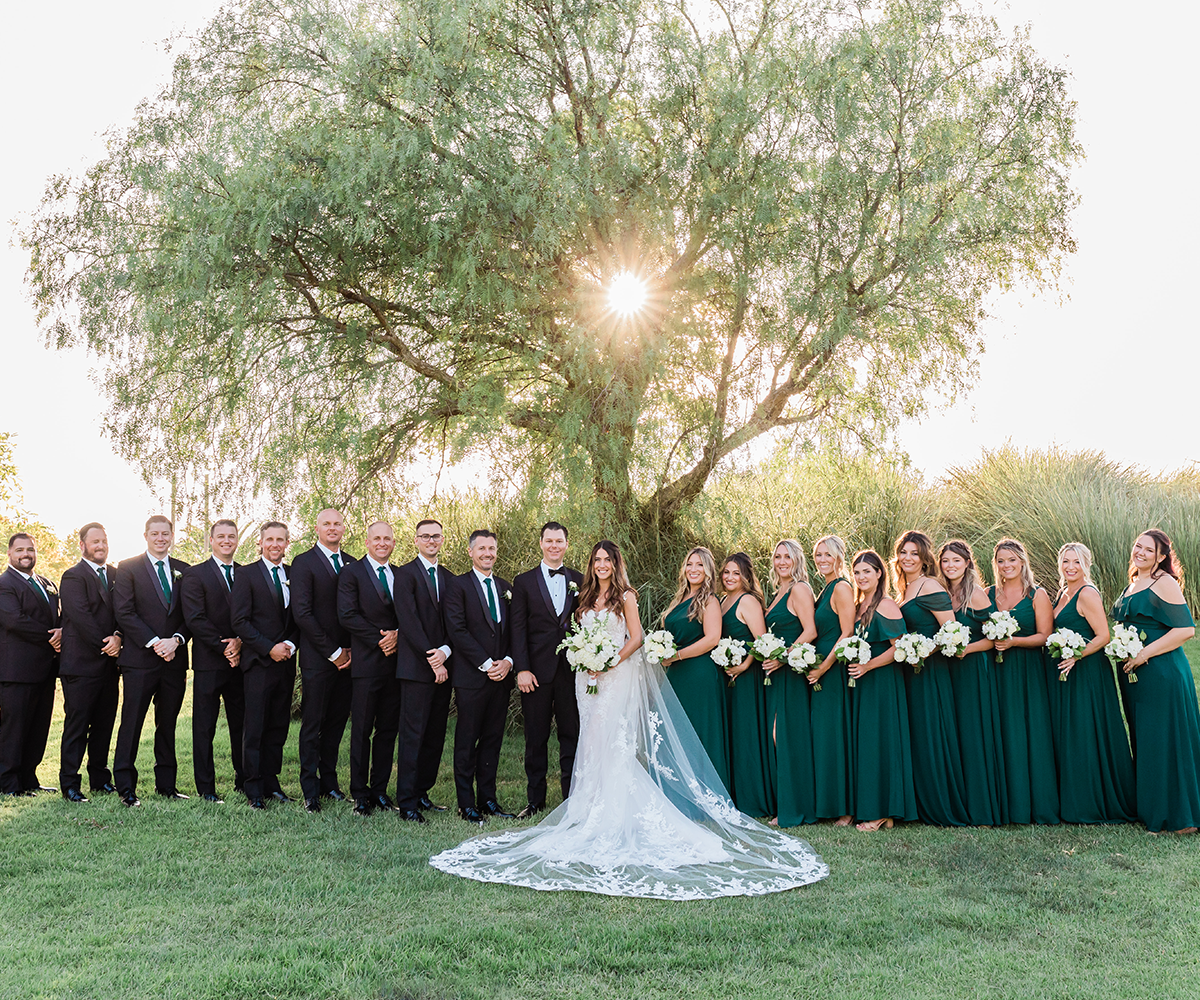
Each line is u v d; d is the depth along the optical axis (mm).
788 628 6406
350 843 5598
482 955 3918
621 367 8898
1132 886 4777
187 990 3572
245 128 8195
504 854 5320
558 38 8836
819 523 10180
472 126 8180
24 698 6852
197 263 7863
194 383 8750
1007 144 9172
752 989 3623
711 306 9766
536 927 4238
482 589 6559
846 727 6168
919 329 9039
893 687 6090
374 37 8367
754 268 9062
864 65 8703
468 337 9109
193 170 8227
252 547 10008
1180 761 5750
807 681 6289
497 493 10016
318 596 6688
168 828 5906
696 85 9188
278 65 8812
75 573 6734
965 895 4676
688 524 9664
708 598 6480
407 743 6363
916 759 6148
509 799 6992
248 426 9039
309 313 9180
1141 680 5926
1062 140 9328
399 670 6387
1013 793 6031
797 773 6203
